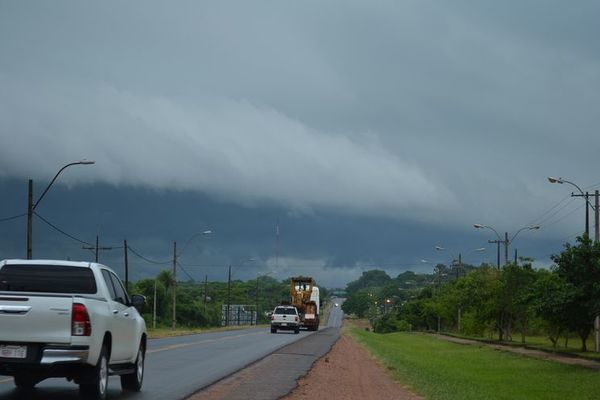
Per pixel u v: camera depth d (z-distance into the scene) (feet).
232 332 241.55
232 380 71.36
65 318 46.34
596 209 153.89
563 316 139.23
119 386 63.16
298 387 67.67
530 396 80.38
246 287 595.47
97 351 48.01
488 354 164.96
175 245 254.27
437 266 461.78
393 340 252.42
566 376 108.06
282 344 148.15
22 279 50.72
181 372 78.23
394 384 79.92
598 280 128.16
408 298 561.02
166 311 339.98
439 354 169.07
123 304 55.21
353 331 293.84
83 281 50.93
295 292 284.41
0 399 51.57
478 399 70.13
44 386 60.29
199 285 581.94
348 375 86.33
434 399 66.54
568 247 131.13
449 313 313.32
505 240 252.83
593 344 196.44
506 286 205.05
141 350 60.39
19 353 45.98
